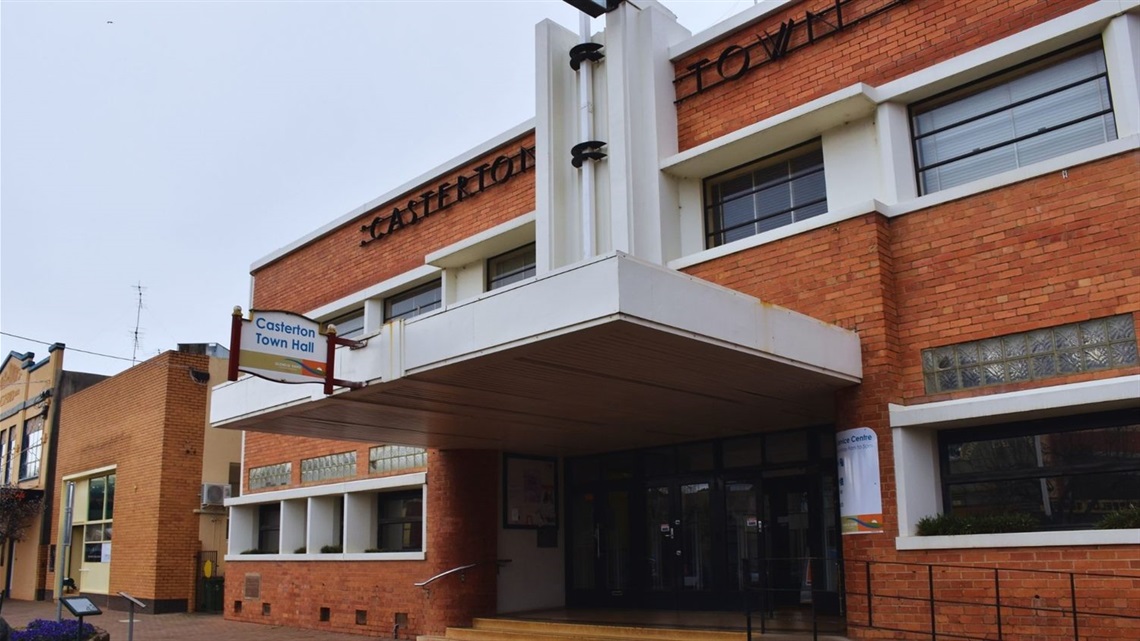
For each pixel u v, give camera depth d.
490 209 17.09
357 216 20.14
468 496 15.84
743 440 14.58
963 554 9.83
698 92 13.94
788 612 13.45
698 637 11.73
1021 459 10.33
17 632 13.28
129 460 26.55
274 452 21.47
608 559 16.23
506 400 11.62
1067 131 10.84
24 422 35.16
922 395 10.84
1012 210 10.56
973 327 10.61
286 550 20.42
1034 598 9.30
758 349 9.66
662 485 15.59
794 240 11.95
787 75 13.11
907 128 12.01
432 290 18.58
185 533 24.67
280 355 10.32
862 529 10.61
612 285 8.45
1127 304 9.62
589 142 14.12
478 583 15.50
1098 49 10.73
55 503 31.41
